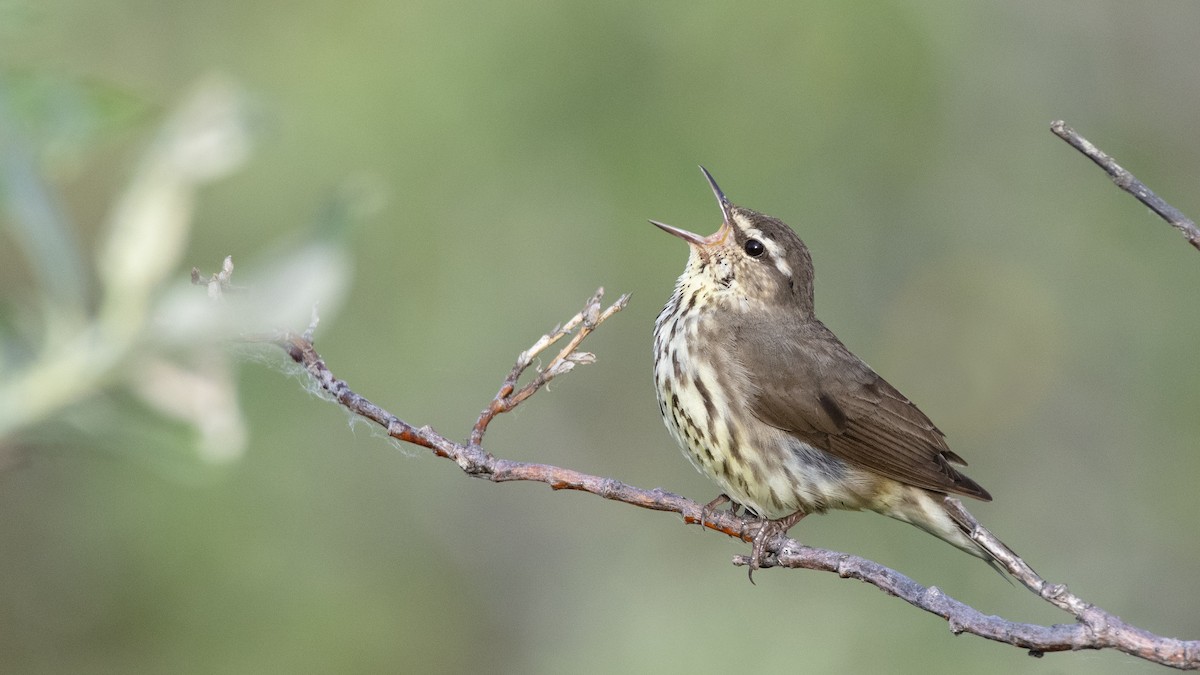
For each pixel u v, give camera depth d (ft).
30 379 8.64
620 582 52.49
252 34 47.67
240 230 45.44
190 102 9.11
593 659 50.75
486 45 46.55
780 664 47.78
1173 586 52.29
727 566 51.24
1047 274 55.06
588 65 46.96
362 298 48.70
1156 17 57.36
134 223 8.84
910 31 50.29
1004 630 18.63
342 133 46.26
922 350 54.29
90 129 10.91
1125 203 55.83
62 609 46.91
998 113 54.49
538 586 53.16
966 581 49.08
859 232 52.95
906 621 47.96
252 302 8.63
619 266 49.62
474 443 21.02
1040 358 54.49
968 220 54.39
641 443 53.42
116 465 46.93
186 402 8.96
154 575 46.75
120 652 46.65
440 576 51.98
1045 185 55.77
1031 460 54.49
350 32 47.01
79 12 46.57
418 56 46.44
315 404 48.83
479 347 50.70
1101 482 53.93
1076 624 18.24
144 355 8.68
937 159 53.16
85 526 47.06
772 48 47.80
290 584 47.47
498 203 47.78
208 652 46.55
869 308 53.78
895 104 50.21
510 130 46.83
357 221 9.00
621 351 52.11
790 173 48.93
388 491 50.62
